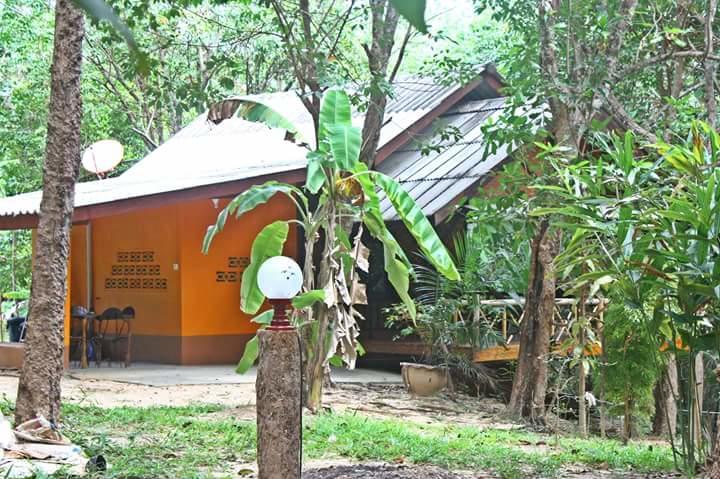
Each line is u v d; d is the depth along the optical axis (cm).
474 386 1586
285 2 1652
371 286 1702
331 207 1067
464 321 1441
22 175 2306
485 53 2288
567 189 834
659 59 1188
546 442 1021
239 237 1739
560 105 1180
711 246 700
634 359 1027
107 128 2519
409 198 1014
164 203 1444
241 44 1816
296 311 1079
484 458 812
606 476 775
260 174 1527
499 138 1172
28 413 780
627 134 774
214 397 1279
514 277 1387
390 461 786
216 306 1717
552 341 1373
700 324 785
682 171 739
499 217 1173
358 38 2242
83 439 777
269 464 476
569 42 1187
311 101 1446
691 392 756
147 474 664
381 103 1411
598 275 763
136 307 1767
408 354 1652
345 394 1401
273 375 475
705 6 1329
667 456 909
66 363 1559
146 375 1520
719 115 1430
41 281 786
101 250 1831
